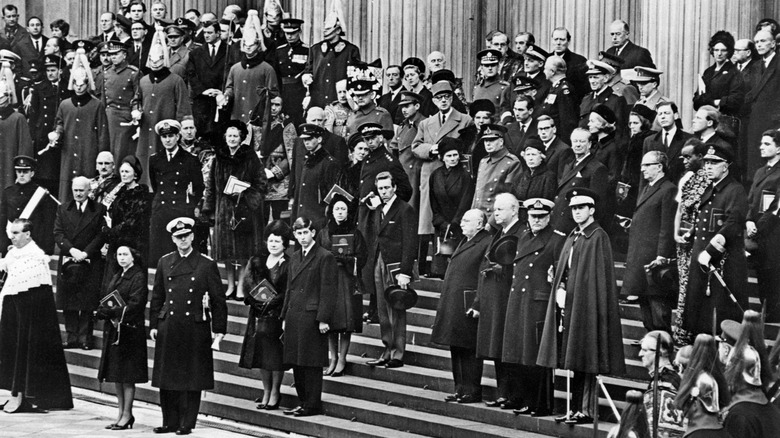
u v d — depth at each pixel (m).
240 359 18.41
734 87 18.86
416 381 18.03
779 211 16.64
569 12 24.52
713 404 11.62
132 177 21.34
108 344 18.16
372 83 21.22
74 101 24.28
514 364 16.50
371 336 19.69
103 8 30.38
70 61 25.78
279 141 22.02
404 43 25.89
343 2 26.97
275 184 22.05
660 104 17.89
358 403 17.83
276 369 18.05
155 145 23.61
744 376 11.88
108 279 21.28
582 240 15.88
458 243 19.06
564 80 19.80
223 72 24.81
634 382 16.48
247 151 20.98
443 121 20.31
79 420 18.92
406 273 18.34
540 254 16.44
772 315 16.72
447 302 17.27
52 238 23.44
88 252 21.39
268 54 24.14
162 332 18.02
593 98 19.50
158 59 23.56
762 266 16.70
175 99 23.64
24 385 19.36
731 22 21.78
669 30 22.05
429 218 20.39
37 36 27.86
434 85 21.28
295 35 24.03
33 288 19.44
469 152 20.08
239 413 18.50
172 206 21.70
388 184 18.58
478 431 16.17
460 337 17.06
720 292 15.80
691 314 16.02
